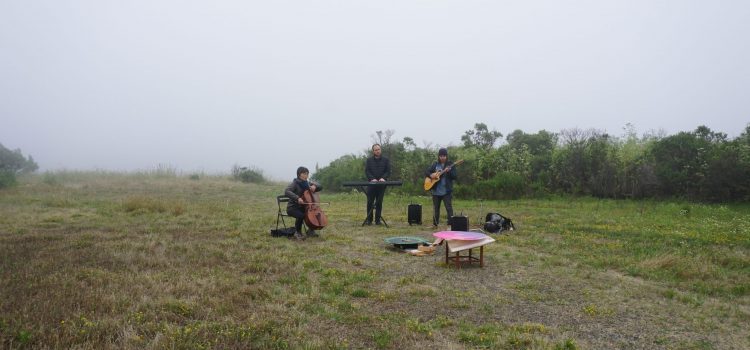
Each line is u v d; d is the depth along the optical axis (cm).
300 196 896
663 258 687
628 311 489
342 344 385
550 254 754
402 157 2123
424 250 754
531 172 1891
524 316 471
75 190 1811
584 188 1761
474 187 1750
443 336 413
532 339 404
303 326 424
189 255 691
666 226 1025
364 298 522
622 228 991
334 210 1373
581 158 1775
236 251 732
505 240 865
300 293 528
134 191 1873
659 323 455
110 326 400
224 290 519
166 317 431
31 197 1466
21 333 368
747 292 552
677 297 530
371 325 435
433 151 2067
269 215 1195
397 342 395
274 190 2133
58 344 359
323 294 524
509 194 1734
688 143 1620
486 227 970
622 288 568
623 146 1798
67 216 1081
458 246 656
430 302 509
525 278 612
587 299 526
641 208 1364
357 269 647
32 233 852
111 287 511
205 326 406
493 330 427
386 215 1248
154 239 810
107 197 1584
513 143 2266
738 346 403
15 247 712
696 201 1515
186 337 382
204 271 598
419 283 582
